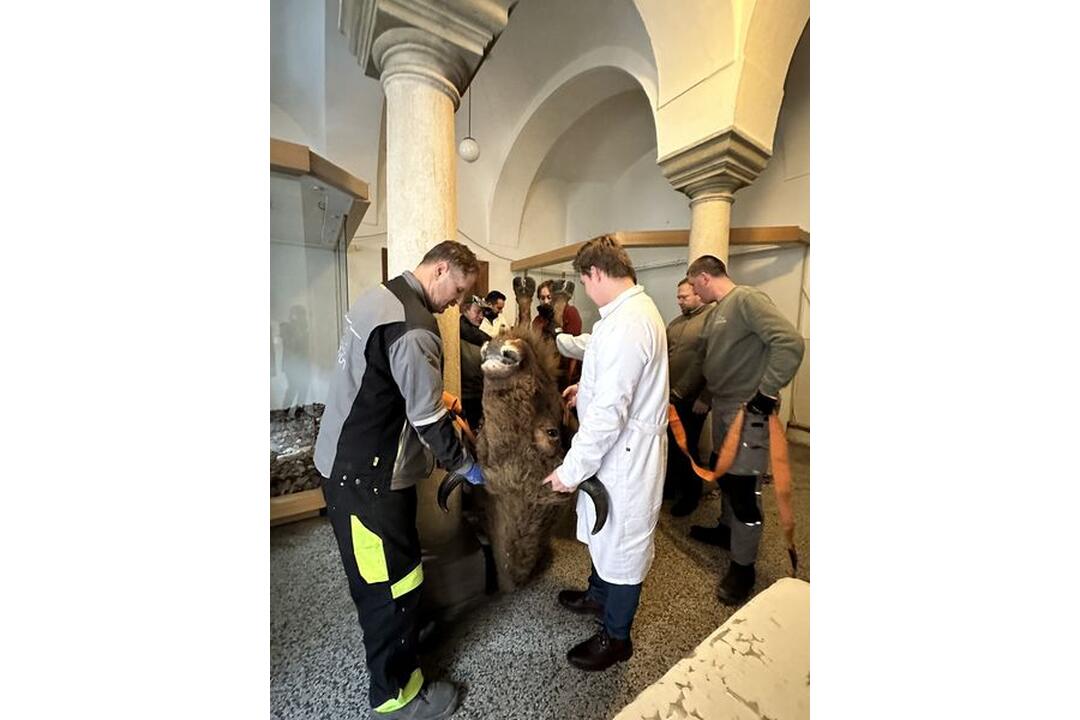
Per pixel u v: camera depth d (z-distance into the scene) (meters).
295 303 2.98
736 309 1.58
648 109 4.32
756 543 1.58
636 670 1.27
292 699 1.18
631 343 1.03
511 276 5.12
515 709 1.14
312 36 3.29
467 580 1.55
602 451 1.04
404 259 1.48
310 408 3.09
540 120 4.40
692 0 2.43
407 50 1.42
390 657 1.04
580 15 3.39
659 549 1.97
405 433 1.03
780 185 3.64
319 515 2.31
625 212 5.07
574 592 1.56
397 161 1.47
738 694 0.70
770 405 1.52
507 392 1.21
